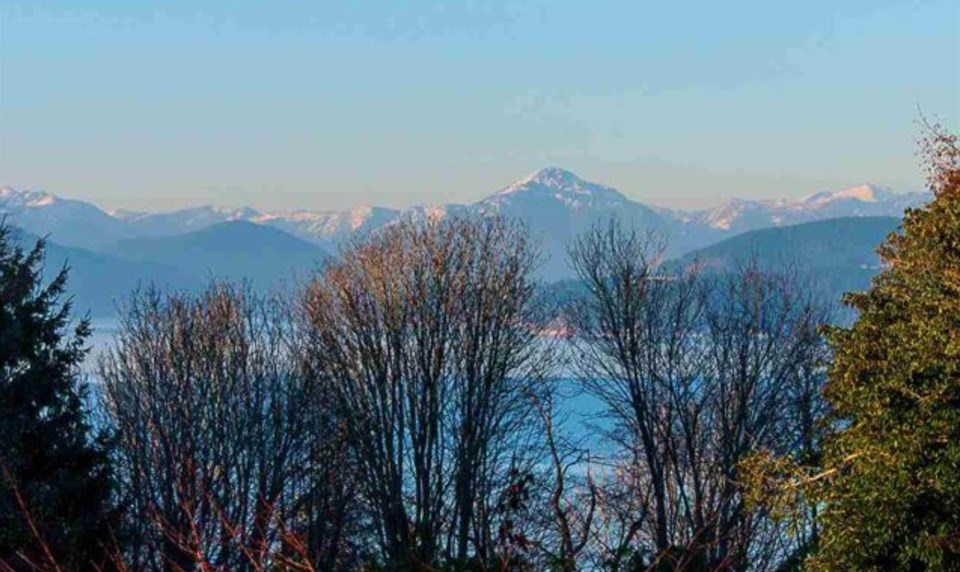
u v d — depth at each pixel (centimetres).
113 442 4572
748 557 4219
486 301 5847
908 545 3581
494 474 5238
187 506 1705
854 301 4094
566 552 1672
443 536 5600
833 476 3856
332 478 5578
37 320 4516
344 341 5856
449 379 5762
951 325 3653
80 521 4094
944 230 3944
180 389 5553
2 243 4609
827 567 3734
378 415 5681
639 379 5938
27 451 4244
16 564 3588
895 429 3625
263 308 6222
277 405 5750
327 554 5259
